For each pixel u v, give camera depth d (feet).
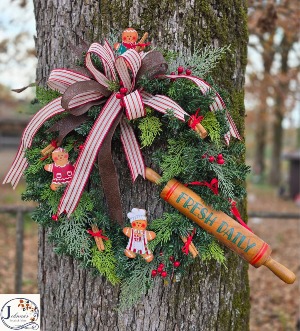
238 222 3.49
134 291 3.37
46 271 3.96
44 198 3.29
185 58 3.36
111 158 3.06
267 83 12.60
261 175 37.45
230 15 3.66
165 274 3.26
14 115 29.37
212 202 3.12
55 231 3.37
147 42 3.39
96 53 3.00
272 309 9.44
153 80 3.08
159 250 3.34
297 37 10.72
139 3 3.37
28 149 3.36
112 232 3.32
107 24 3.43
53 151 3.22
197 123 3.02
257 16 7.79
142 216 3.16
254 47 9.32
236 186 3.35
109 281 3.58
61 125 3.19
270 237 16.60
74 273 3.72
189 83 3.14
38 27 3.81
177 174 3.11
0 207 7.88
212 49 3.44
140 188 3.43
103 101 3.18
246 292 4.21
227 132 3.22
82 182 3.04
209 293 3.76
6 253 12.92
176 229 3.18
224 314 3.88
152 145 3.34
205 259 3.56
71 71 3.20
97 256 3.29
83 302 3.69
